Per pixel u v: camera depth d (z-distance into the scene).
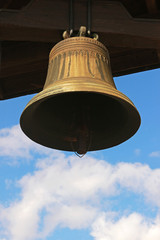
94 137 4.93
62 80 4.36
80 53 4.62
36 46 6.19
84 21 4.98
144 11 5.84
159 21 5.06
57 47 4.75
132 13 5.86
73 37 4.70
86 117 4.92
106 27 5.00
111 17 5.03
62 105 5.00
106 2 5.06
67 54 4.64
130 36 5.04
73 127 4.90
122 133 4.82
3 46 6.26
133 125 4.68
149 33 5.03
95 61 4.61
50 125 4.87
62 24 4.97
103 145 4.95
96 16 5.02
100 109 4.98
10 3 5.85
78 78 4.31
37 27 4.96
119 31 5.00
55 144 4.93
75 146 4.93
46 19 4.98
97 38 4.90
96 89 4.16
